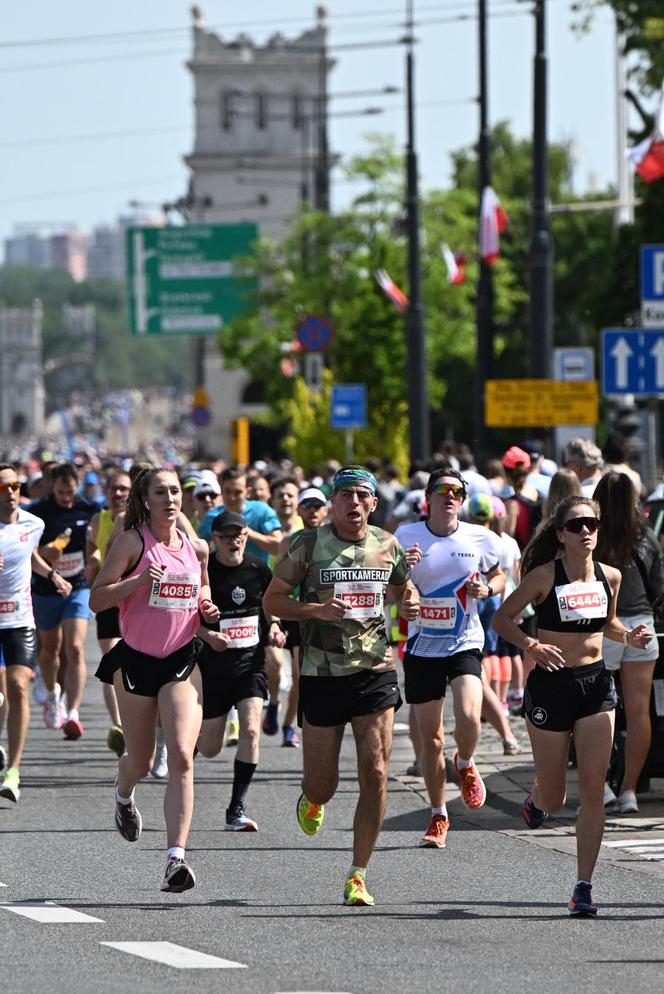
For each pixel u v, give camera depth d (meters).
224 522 30.31
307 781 23.27
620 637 23.70
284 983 18.20
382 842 28.19
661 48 91.56
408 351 90.75
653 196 114.00
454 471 28.08
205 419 150.12
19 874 24.84
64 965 18.98
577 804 31.22
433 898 23.39
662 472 101.94
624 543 29.16
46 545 38.38
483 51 80.62
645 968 19.23
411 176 92.38
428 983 18.33
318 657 22.89
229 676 30.25
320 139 156.62
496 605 37.34
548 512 33.41
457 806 31.69
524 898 23.44
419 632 27.88
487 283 82.12
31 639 31.91
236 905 22.75
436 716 27.86
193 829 29.17
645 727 29.78
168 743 23.28
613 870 25.48
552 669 22.89
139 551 23.81
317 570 22.88
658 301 44.94
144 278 159.00
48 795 32.44
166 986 18.00
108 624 37.62
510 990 18.06
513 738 36.19
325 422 112.00
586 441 37.19
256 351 156.38
